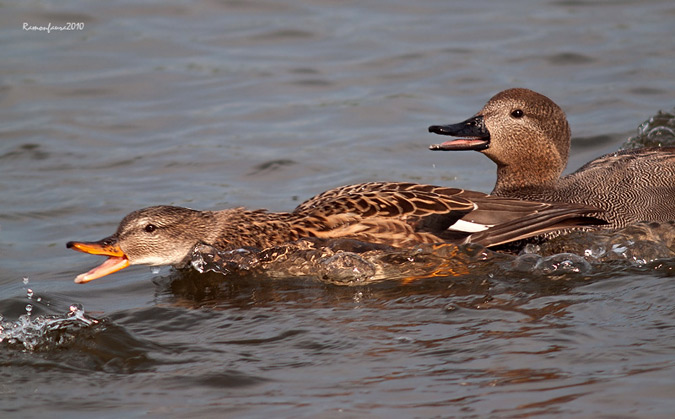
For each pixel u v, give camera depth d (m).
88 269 13.00
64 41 21.94
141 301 11.56
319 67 20.67
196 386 9.03
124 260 12.41
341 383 8.89
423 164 16.61
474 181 15.94
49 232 14.28
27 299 11.56
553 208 12.40
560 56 20.55
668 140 16.62
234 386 8.98
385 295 11.19
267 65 20.83
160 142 17.53
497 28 22.31
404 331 10.02
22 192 15.56
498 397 8.42
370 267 11.88
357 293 11.34
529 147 13.62
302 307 10.97
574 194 13.41
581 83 19.27
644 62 19.97
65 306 11.44
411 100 18.94
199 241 12.62
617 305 10.35
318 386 8.87
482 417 8.10
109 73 20.45
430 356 9.34
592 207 12.55
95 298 11.79
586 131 17.28
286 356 9.59
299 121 18.31
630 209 13.09
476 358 9.21
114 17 23.30
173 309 11.07
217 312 10.97
